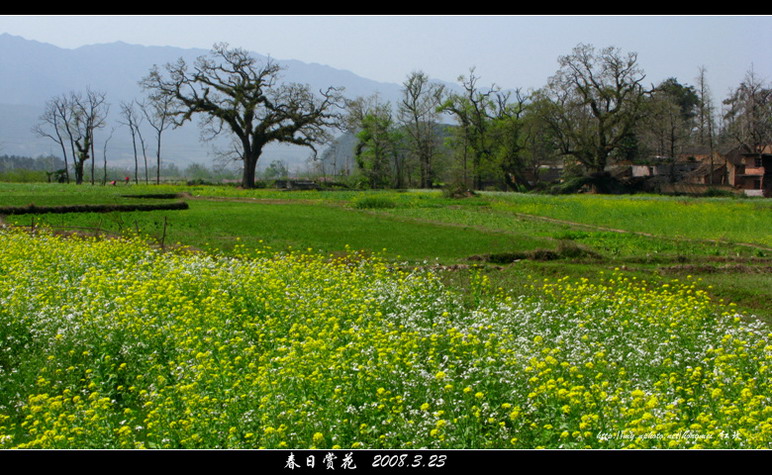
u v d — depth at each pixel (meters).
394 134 92.06
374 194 55.44
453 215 37.16
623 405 7.00
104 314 10.78
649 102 70.25
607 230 30.45
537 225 32.25
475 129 85.44
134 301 11.55
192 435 6.88
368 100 94.00
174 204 38.94
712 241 26.42
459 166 87.06
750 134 77.31
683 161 81.50
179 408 7.60
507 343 9.20
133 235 24.52
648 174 80.94
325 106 78.69
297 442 6.63
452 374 8.19
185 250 21.94
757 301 15.88
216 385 8.11
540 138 85.94
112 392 8.92
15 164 194.12
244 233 27.92
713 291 16.73
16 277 13.78
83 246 18.84
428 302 13.16
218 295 12.49
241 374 8.59
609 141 76.25
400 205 43.78
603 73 72.38
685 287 16.83
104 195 46.16
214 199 49.62
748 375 8.77
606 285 17.45
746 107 77.38
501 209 41.16
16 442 7.95
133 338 10.03
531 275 18.81
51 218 31.12
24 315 11.12
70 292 12.90
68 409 8.10
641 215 36.06
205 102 76.25
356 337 9.49
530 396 6.93
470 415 6.99
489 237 27.45
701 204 41.75
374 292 13.29
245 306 12.26
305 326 10.23
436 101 90.12
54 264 16.33
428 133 91.19
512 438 6.52
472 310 13.11
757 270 19.81
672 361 9.20
